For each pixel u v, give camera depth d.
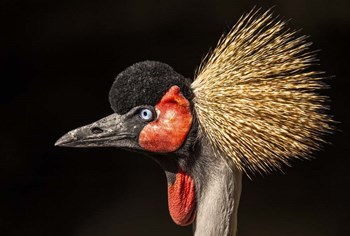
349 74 13.74
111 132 4.80
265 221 11.33
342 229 11.20
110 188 11.99
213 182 4.77
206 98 4.67
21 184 11.97
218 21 13.88
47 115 12.95
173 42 13.91
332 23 14.00
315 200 11.81
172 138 4.71
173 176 4.90
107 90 13.50
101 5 13.91
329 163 12.52
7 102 13.09
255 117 4.59
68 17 13.80
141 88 4.67
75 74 13.64
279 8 13.65
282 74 4.67
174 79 4.68
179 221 4.99
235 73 4.65
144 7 13.97
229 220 4.76
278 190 12.02
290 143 4.64
